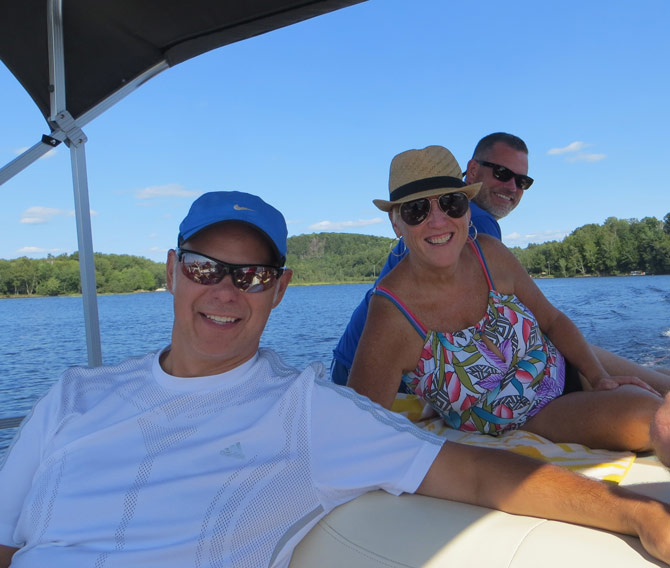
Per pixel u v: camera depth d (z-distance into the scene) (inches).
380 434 47.9
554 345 80.7
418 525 43.3
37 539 45.9
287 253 55.0
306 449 47.1
